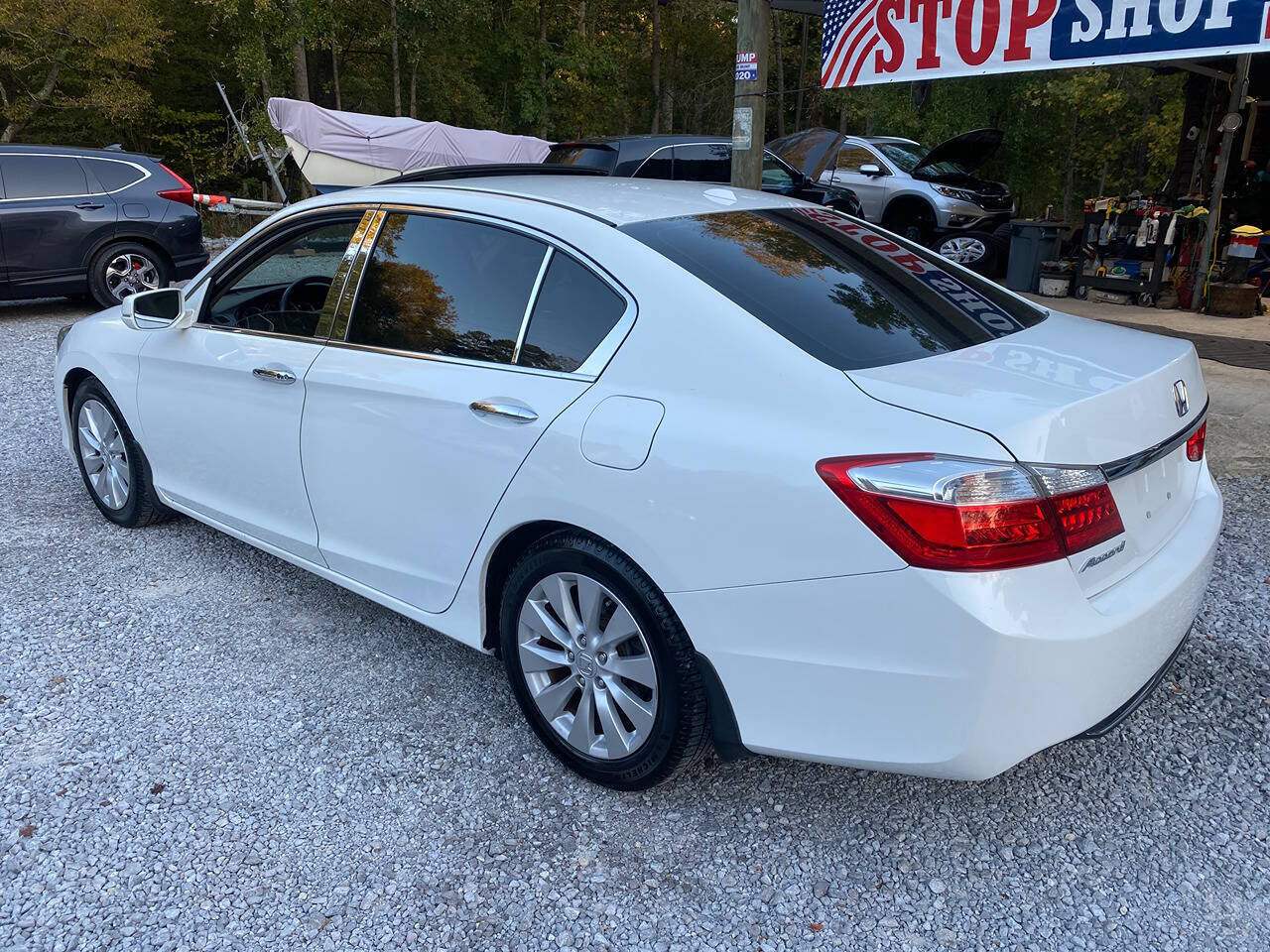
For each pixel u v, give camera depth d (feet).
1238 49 15.42
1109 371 7.71
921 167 44.47
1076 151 84.17
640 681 8.16
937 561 6.40
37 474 17.33
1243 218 39.75
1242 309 32.63
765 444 7.08
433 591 9.87
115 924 7.20
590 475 7.95
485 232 9.48
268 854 7.98
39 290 31.68
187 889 7.57
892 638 6.65
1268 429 19.15
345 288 10.59
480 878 7.75
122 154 33.73
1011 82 72.79
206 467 12.59
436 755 9.36
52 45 70.18
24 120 73.00
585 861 7.94
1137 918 7.29
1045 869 7.84
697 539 7.36
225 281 12.26
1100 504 6.93
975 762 6.67
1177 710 10.06
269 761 9.21
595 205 9.34
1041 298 38.73
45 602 12.39
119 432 14.19
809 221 10.21
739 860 7.96
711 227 9.21
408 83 103.86
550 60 103.86
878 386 7.06
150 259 33.91
